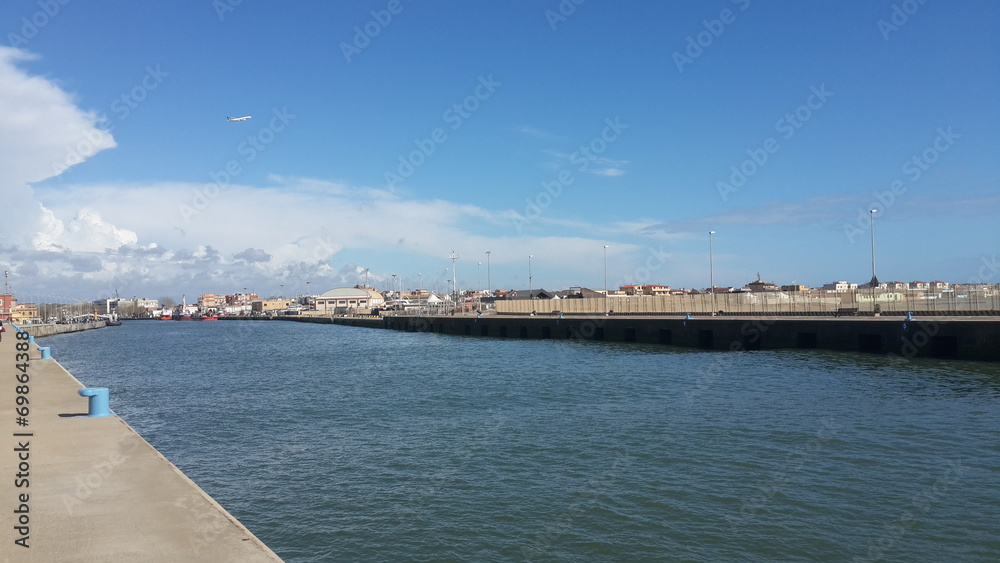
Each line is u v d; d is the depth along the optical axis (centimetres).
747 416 2603
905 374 3738
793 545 1367
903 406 2747
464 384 3881
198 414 3072
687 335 6312
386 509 1611
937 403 2803
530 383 3834
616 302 9094
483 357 5878
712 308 7575
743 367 4306
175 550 664
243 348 8494
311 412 3022
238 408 3222
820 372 3922
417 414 2861
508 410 2894
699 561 1302
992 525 1459
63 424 1353
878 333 4788
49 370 2664
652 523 1488
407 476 1883
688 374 4031
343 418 2830
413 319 12569
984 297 5353
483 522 1512
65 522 747
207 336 12769
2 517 762
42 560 636
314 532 1474
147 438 2530
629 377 3978
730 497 1648
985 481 1748
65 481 918
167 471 972
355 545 1400
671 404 2931
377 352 7075
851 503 1598
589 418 2647
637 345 6725
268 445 2344
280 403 3334
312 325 19750
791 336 5419
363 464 2028
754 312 6962
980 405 2750
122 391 4088
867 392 3123
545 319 8444
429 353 6638
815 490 1691
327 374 4784
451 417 2762
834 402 2872
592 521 1506
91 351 8319
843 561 1297
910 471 1844
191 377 4872
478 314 11438
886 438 2205
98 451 1102
